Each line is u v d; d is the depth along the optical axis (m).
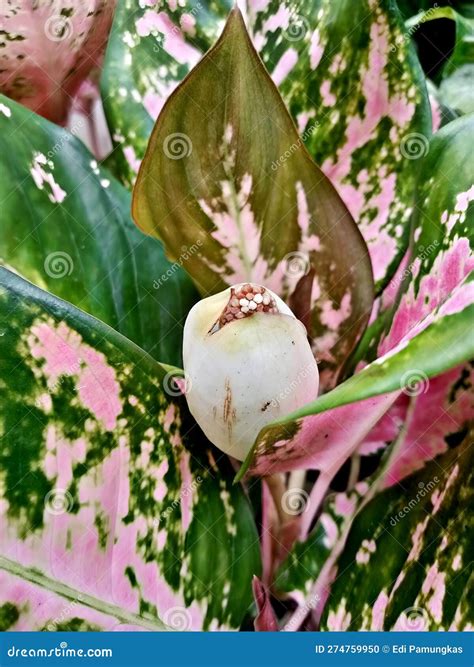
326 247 0.22
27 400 0.19
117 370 0.20
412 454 0.23
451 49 0.34
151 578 0.21
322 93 0.25
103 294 0.23
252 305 0.20
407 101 0.24
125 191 0.25
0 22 0.27
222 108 0.20
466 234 0.21
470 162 0.23
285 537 0.24
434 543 0.22
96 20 0.29
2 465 0.19
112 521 0.20
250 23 0.27
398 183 0.25
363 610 0.22
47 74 0.29
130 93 0.27
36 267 0.22
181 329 0.24
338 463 0.22
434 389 0.23
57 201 0.23
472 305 0.18
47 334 0.19
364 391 0.17
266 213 0.22
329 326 0.23
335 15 0.25
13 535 0.19
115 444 0.20
